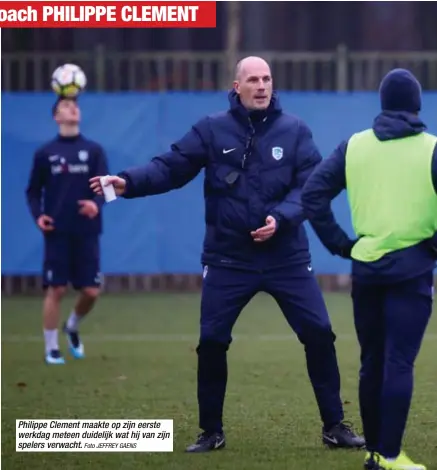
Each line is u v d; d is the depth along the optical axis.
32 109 54.31
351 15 81.38
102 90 58.41
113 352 40.62
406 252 20.98
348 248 21.67
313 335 24.36
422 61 58.12
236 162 24.16
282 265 24.31
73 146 38.53
